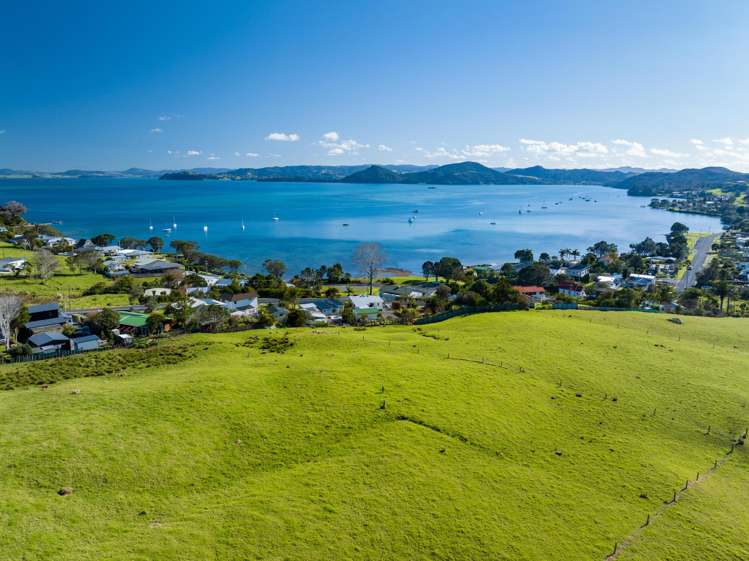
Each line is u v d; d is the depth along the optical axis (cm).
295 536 3316
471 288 14900
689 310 12331
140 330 9269
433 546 3334
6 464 3831
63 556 2966
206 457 4259
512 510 3794
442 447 4569
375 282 18950
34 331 9406
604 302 13362
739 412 5916
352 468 4141
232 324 9675
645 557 3428
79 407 4922
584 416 5600
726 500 4228
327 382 5756
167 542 3167
